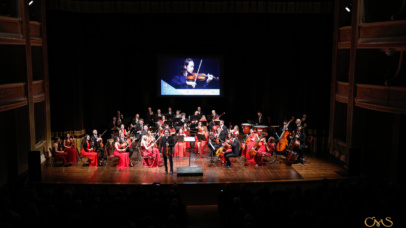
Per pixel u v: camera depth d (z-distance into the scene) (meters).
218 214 11.68
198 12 18.16
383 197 9.23
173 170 14.55
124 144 14.83
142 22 18.55
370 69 14.66
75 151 15.44
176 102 21.77
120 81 20.92
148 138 14.98
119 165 14.87
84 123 18.94
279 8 17.75
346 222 7.99
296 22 18.31
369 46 13.76
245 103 21.84
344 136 16.86
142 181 13.29
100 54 19.83
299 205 8.54
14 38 13.34
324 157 16.70
